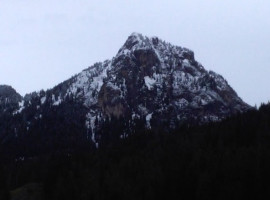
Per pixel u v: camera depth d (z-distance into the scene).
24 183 165.38
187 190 129.88
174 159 148.62
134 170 147.12
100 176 146.38
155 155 157.75
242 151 137.50
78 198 135.12
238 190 119.56
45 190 150.38
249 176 122.75
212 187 123.56
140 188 132.75
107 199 132.25
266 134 157.00
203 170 133.00
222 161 133.88
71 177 145.88
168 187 131.62
